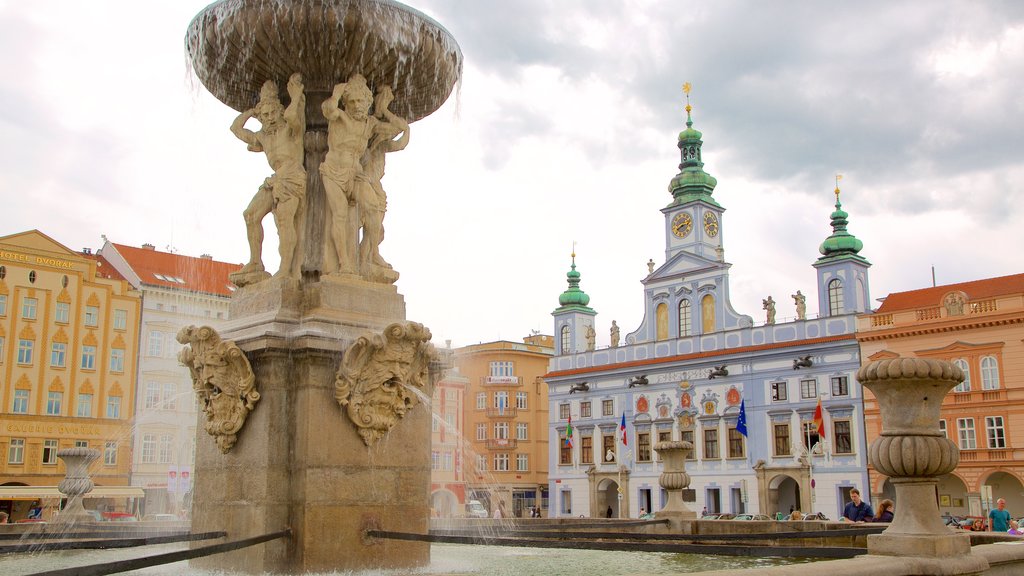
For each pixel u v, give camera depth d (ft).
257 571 24.43
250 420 25.64
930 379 19.20
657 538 34.06
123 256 171.53
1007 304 139.85
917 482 19.15
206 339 25.80
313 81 29.63
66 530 37.37
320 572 24.43
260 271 28.84
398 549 25.94
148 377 163.94
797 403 159.33
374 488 25.82
